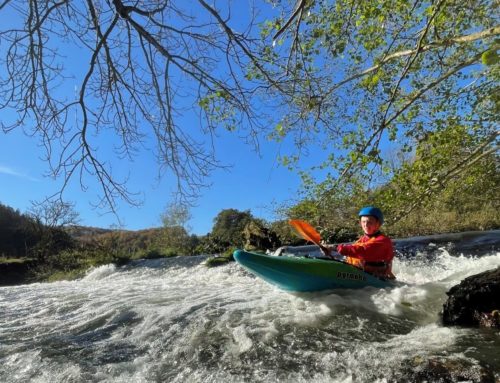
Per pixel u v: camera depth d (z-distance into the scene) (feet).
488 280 13.83
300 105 20.81
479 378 9.68
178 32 20.08
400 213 24.81
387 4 18.95
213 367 12.41
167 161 22.38
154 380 11.98
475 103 23.21
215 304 19.11
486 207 44.91
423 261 28.86
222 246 53.11
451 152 23.75
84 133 21.01
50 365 13.91
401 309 15.57
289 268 17.40
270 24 20.40
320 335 13.83
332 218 28.45
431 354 11.27
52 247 69.72
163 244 67.87
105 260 55.83
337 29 19.75
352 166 20.93
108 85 21.49
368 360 11.47
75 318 20.56
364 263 18.90
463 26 21.75
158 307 20.03
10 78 19.17
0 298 30.66
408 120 22.82
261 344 13.53
